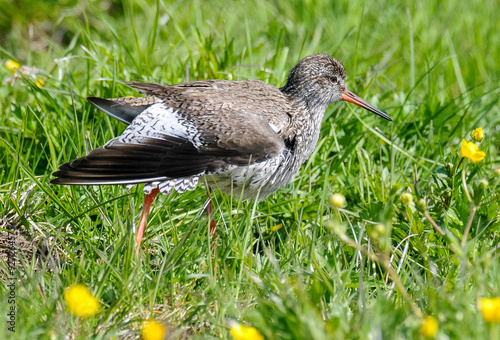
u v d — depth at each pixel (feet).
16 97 41.86
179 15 54.19
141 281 27.04
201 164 30.66
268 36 53.67
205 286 27.68
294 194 35.81
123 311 25.46
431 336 21.08
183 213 34.09
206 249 29.94
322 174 37.91
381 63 50.83
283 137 33.86
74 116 36.42
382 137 37.32
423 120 42.14
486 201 32.40
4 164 35.73
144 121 31.19
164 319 25.82
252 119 32.04
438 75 50.19
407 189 35.68
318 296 24.73
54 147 36.86
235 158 31.09
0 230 30.45
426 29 55.26
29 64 45.50
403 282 27.50
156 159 29.96
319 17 55.36
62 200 33.01
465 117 43.47
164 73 43.57
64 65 44.45
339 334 21.65
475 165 36.06
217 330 25.08
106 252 29.40
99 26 54.34
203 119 31.35
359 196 36.14
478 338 21.56
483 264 26.37
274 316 23.34
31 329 23.71
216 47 46.29
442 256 30.27
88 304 22.75
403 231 31.27
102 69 42.16
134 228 30.12
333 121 40.50
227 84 34.27
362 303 23.98
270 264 28.40
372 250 30.14
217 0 55.98
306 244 30.19
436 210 31.68
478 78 51.03
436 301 24.40
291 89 36.11
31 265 27.61
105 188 33.78
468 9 59.00
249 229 29.37
